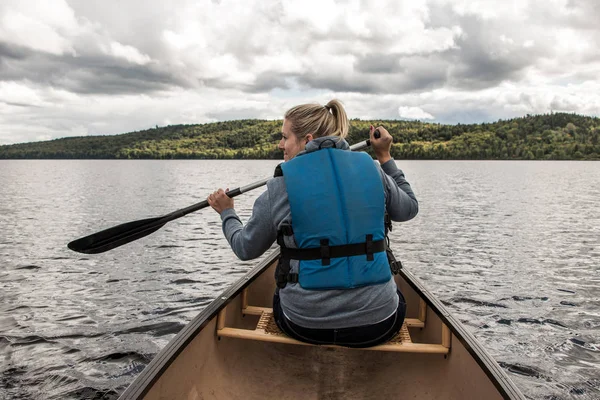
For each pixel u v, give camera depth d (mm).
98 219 16906
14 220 16375
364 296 1900
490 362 1993
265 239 1959
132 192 31297
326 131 2049
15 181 45969
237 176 58500
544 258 10125
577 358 5102
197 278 8203
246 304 3207
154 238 12453
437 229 14453
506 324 6078
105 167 104625
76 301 6844
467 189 34781
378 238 1923
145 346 5273
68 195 28422
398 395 2562
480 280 8203
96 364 4852
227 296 2721
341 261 1865
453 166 106625
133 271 8688
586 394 4371
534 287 7773
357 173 1914
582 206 22328
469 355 2148
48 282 7867
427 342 2977
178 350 2043
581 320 6227
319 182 1866
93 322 5988
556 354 5195
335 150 1945
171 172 72500
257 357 2830
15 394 4266
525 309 6664
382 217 1949
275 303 2275
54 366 4789
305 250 1896
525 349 5320
